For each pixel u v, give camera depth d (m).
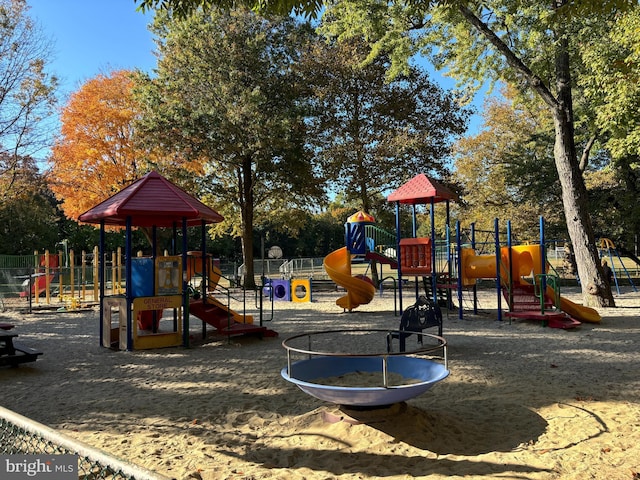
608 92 14.94
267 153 26.16
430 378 5.92
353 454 4.51
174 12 6.62
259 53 26.94
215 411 6.11
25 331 13.99
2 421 3.73
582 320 13.54
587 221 17.58
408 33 17.98
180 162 28.64
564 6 7.47
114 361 9.57
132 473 2.06
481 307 18.33
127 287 10.73
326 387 4.64
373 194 30.03
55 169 28.78
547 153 31.72
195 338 12.11
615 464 4.19
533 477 3.97
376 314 16.91
